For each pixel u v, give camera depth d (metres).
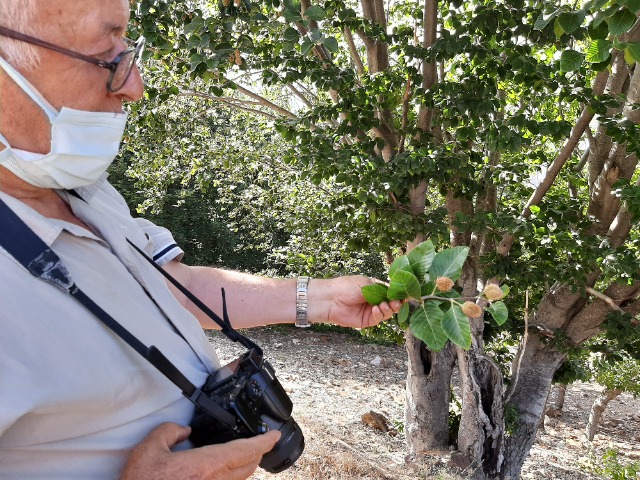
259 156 10.52
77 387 1.05
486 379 8.21
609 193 7.12
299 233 10.54
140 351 1.15
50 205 1.25
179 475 1.13
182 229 22.06
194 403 1.25
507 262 7.09
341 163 6.35
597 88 6.81
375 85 6.86
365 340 21.81
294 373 16.09
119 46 1.19
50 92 1.11
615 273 6.23
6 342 1.00
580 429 15.48
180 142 10.57
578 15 3.53
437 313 1.56
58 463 1.08
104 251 1.25
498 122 5.99
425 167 6.16
